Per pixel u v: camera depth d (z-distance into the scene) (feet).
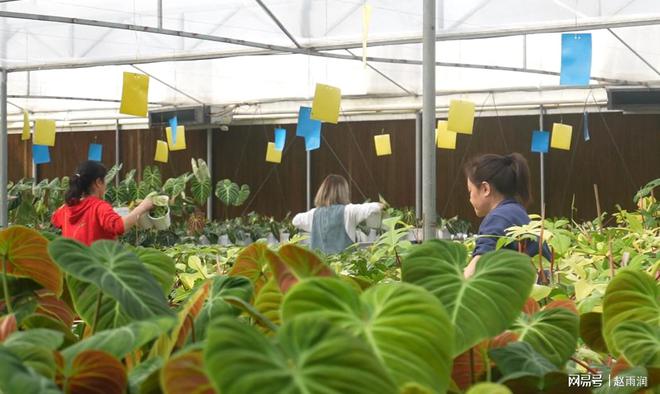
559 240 7.52
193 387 2.53
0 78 35.45
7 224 31.55
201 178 35.19
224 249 12.96
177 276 8.78
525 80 36.11
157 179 37.27
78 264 3.68
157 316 3.58
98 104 44.06
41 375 2.83
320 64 35.14
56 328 4.07
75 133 48.88
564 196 39.52
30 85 39.24
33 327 4.08
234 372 2.21
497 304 3.57
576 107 38.96
